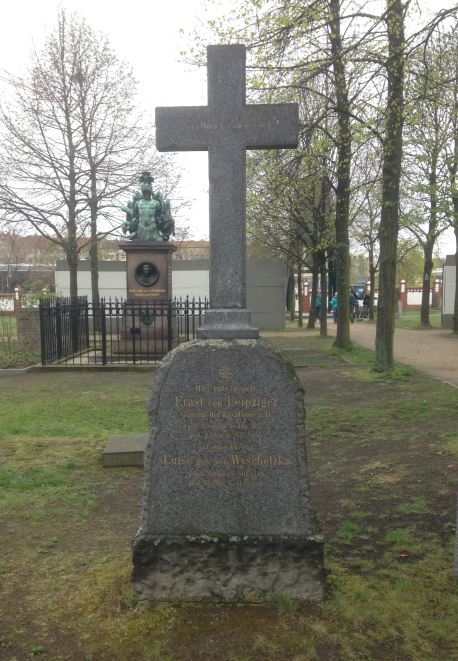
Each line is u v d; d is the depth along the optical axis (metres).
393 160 12.24
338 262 18.25
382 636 3.20
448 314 29.31
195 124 3.89
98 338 24.25
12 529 4.71
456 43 13.83
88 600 3.58
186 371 3.58
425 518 4.82
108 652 3.11
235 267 3.85
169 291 17.53
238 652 3.08
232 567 3.53
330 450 7.07
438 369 13.77
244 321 3.76
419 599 3.53
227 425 3.58
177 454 3.61
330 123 16.69
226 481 3.59
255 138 3.87
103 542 4.45
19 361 15.74
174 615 3.41
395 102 11.45
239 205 3.86
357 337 24.52
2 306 31.94
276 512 3.58
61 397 11.09
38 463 6.46
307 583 3.52
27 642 3.20
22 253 56.16
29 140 20.80
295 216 23.56
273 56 11.83
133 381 13.26
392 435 7.62
